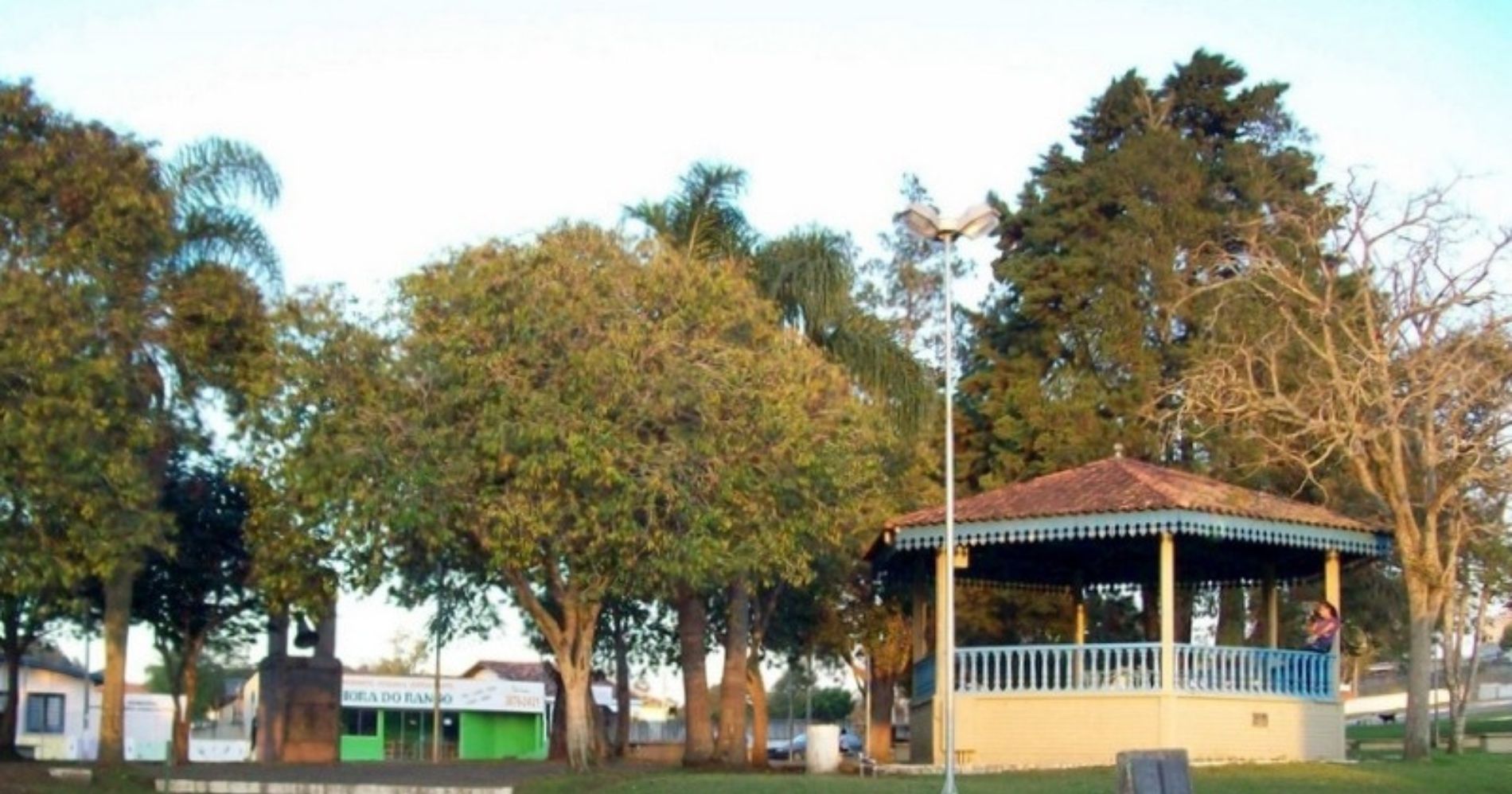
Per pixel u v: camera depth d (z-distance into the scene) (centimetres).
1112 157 4947
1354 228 3173
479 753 7212
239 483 3231
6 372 2716
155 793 2823
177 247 3108
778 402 2998
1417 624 3100
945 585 2608
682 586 3306
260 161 3297
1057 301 4866
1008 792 2459
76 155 2972
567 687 3095
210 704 7519
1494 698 7412
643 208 3653
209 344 3131
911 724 3719
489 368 2877
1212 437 3934
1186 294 3906
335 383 2947
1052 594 4466
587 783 2772
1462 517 3219
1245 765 2833
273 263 3275
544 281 2919
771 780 2653
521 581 3103
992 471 4750
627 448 2869
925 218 2531
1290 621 4578
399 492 2864
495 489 2891
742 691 3619
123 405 2850
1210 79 5344
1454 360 3092
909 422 3753
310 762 3731
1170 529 3002
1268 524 3109
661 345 2920
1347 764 2892
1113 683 3108
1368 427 3119
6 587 2792
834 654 4841
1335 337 3500
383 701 6994
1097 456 4512
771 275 3647
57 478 2722
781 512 3080
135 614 3875
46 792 2720
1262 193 4638
